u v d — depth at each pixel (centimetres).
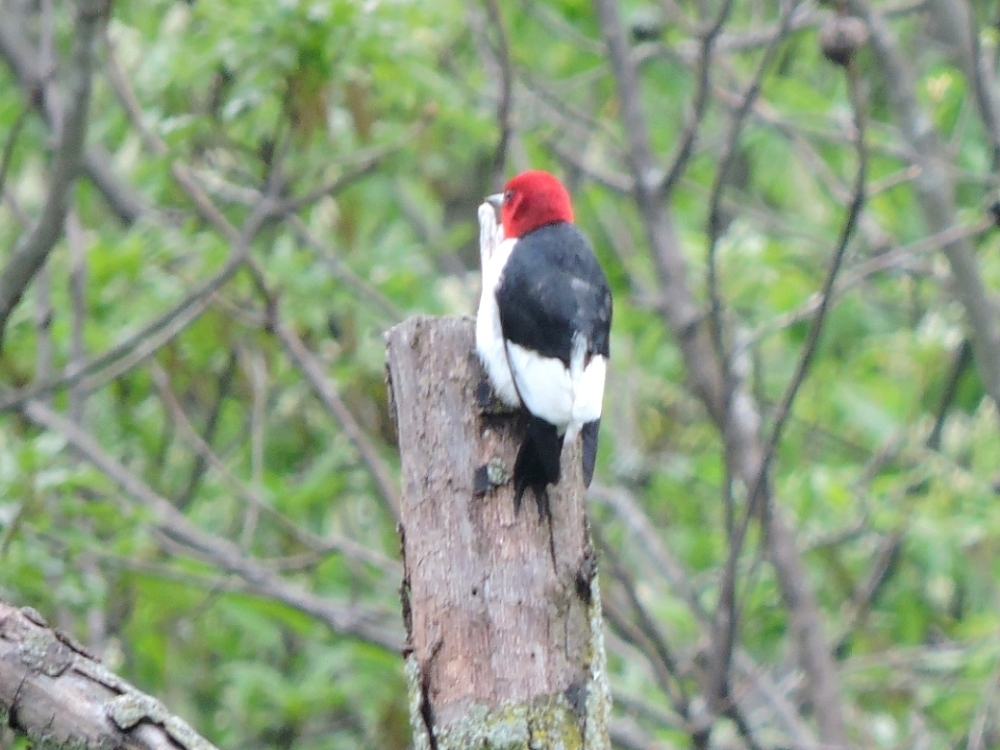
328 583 1370
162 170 1155
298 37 1035
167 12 1223
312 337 1302
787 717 1136
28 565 1019
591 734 554
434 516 589
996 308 1269
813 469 1266
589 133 1481
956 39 1280
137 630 1249
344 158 1161
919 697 1275
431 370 620
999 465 1310
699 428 1538
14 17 1364
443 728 555
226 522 1432
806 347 932
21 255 929
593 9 1347
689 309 1177
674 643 1347
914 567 1382
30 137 1350
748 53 1620
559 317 680
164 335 1128
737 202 1656
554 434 605
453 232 1541
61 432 1171
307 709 1220
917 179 1206
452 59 1454
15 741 716
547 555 577
